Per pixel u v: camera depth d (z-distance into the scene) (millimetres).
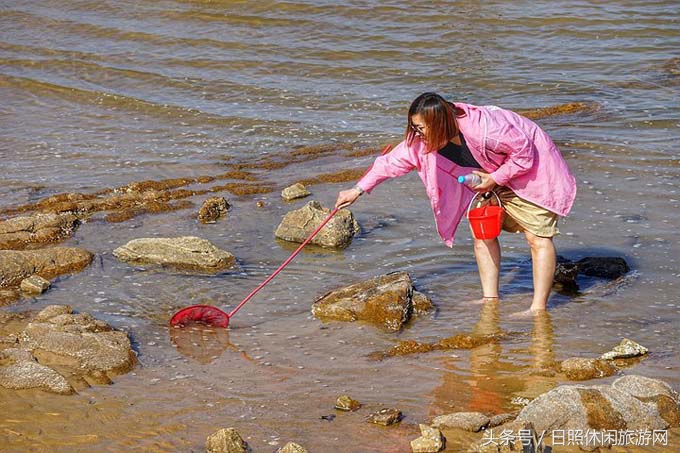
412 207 9445
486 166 6508
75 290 7477
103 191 10383
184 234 8859
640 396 5160
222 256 8023
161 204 9758
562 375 5750
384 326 6695
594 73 14844
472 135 6336
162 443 5012
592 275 7609
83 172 11156
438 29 17125
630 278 7465
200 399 5559
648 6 18141
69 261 7996
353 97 14180
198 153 11969
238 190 10273
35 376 5766
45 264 7875
